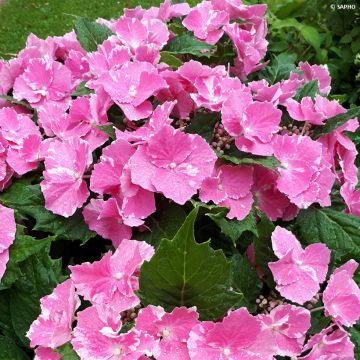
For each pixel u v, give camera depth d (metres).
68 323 0.35
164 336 0.34
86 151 0.41
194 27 0.55
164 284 0.34
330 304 0.37
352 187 0.46
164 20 0.58
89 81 0.47
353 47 0.93
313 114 0.45
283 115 0.49
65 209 0.41
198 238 0.44
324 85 0.59
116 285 0.36
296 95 0.51
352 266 0.39
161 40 0.52
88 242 0.46
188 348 0.33
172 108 0.44
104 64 0.49
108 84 0.44
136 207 0.40
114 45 0.50
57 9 1.59
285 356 0.39
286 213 0.45
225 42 0.56
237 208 0.42
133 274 0.37
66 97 0.52
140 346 0.33
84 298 0.36
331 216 0.44
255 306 0.39
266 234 0.39
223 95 0.45
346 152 0.48
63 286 0.36
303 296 0.37
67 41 0.58
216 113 0.45
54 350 0.34
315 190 0.42
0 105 0.52
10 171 0.46
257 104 0.42
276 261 0.38
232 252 0.43
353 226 0.43
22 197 0.43
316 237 0.44
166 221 0.41
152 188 0.39
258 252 0.40
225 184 0.42
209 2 0.56
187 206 0.42
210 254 0.33
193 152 0.39
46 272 0.39
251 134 0.42
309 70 0.58
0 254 0.38
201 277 0.34
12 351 0.39
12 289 0.40
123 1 1.61
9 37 1.49
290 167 0.43
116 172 0.40
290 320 0.36
